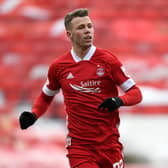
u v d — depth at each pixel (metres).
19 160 33.19
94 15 67.19
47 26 66.44
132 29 65.69
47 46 64.25
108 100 14.29
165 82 58.09
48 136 39.75
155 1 69.56
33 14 68.25
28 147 37.03
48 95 16.09
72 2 69.12
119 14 67.75
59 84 15.81
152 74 59.44
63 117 52.31
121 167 15.49
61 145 39.12
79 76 15.12
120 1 69.12
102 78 15.05
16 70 60.31
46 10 68.81
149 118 52.75
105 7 68.62
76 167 15.18
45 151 36.22
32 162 33.47
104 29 65.81
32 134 39.44
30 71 60.22
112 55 15.24
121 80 15.08
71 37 15.27
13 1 69.19
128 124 50.19
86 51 15.16
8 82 58.09
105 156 15.20
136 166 39.91
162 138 47.28
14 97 56.75
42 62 61.50
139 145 45.59
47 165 33.78
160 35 65.12
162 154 44.19
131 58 61.91
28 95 57.16
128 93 14.95
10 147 36.41
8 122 40.00
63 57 15.42
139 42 64.31
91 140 15.12
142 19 67.50
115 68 15.08
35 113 16.03
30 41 64.69
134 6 68.81
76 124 15.23
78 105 15.12
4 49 63.66
